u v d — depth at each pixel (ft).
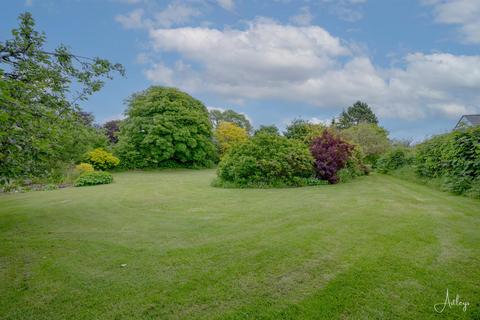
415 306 6.75
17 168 12.31
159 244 11.53
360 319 6.33
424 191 24.17
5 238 12.62
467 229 12.50
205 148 71.05
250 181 30.55
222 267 9.12
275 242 11.33
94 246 11.41
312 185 30.68
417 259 9.30
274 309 6.77
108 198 23.89
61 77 14.58
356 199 20.83
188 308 6.90
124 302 7.20
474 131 21.25
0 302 7.25
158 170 63.41
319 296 7.27
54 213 17.97
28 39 13.53
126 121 67.05
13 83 10.43
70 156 16.94
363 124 66.64
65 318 6.57
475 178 21.08
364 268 8.72
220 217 16.10
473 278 8.00
